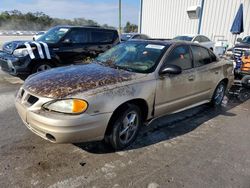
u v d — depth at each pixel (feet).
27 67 19.60
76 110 8.28
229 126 13.56
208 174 8.84
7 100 16.08
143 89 10.18
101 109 8.74
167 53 11.74
